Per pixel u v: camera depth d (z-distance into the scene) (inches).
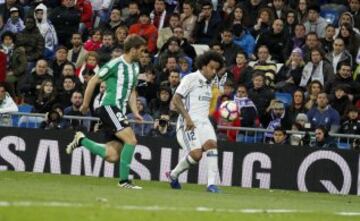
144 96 2170.3
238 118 1929.1
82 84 2142.0
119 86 1598.2
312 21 2406.5
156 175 1963.6
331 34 2352.4
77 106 2044.8
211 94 1694.1
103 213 1095.0
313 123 2053.4
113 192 1445.6
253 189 1939.0
